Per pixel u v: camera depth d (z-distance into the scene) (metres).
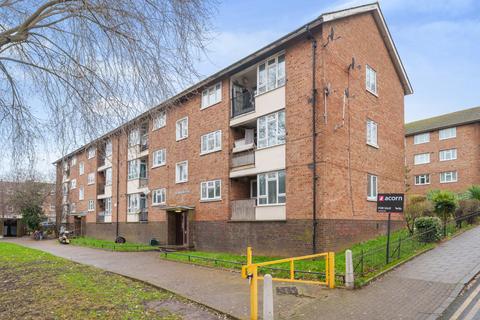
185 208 22.12
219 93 21.17
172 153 24.91
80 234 41.59
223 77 20.83
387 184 19.53
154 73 7.23
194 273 13.39
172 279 12.15
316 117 15.51
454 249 13.91
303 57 16.34
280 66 17.59
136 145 8.25
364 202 17.31
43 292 10.27
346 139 16.48
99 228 36.12
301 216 15.57
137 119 7.76
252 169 18.34
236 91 20.81
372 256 12.53
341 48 16.70
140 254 21.16
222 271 13.80
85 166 40.34
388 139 20.11
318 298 9.05
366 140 18.02
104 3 6.83
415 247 14.26
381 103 19.77
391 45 20.52
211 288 10.62
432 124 38.78
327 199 15.00
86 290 10.52
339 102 16.20
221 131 20.73
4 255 20.70
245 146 19.22
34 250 24.36
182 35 7.23
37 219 46.00
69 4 6.96
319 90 15.54
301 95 16.22
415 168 39.41
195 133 22.81
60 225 44.53
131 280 12.27
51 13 7.10
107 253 22.14
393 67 21.36
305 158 15.72
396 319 7.40
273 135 17.45
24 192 40.28
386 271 11.09
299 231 15.59
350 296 9.11
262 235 17.30
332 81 15.85
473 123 35.06
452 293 8.84
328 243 14.80
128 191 30.95
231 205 19.70
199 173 22.16
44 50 7.45
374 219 17.88
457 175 35.88
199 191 22.02
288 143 16.53
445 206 18.77
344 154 16.25
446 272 10.73
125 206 31.23
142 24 7.04
